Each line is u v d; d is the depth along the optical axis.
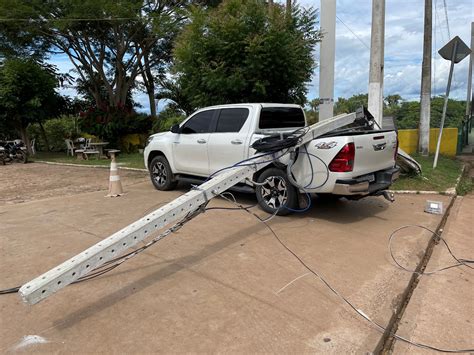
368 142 5.41
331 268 4.12
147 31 19.39
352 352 2.75
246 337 2.92
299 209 5.84
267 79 9.63
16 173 12.68
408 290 3.79
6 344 2.89
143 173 11.56
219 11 9.86
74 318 3.22
